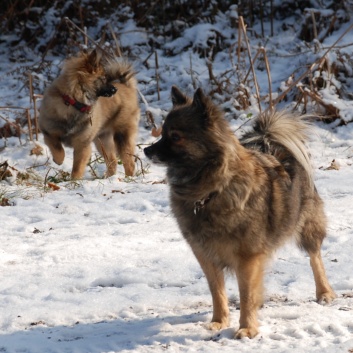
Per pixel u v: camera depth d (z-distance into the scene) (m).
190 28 25.70
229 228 7.36
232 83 21.38
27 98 22.11
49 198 14.54
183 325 7.80
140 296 8.80
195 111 7.38
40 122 17.09
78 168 16.62
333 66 21.53
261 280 7.57
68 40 24.03
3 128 19.72
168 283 9.38
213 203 7.36
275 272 9.62
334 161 16.72
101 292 9.06
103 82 16.81
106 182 15.94
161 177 16.59
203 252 7.65
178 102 8.01
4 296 8.95
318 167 16.48
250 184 7.36
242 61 22.31
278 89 21.59
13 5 26.44
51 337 7.60
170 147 7.44
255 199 7.40
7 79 24.11
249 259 7.48
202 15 26.27
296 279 9.30
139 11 26.36
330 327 7.46
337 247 10.55
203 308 8.44
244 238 7.39
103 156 17.47
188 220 7.59
